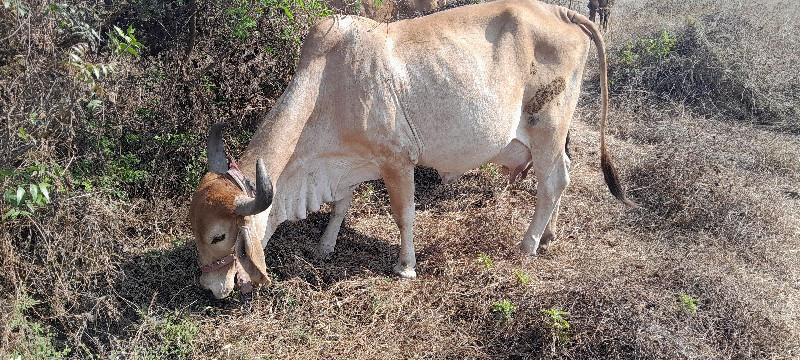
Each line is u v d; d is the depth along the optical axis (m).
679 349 3.72
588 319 3.90
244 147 5.10
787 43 8.45
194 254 4.38
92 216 3.97
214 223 3.49
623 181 5.85
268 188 3.27
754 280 4.47
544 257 4.81
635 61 8.15
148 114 4.88
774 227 5.14
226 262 3.64
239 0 4.89
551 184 4.71
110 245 4.12
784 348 3.90
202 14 5.02
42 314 3.80
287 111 3.89
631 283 4.27
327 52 3.94
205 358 3.66
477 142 4.27
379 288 4.33
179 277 4.23
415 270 4.57
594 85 8.27
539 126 4.50
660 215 5.43
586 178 5.97
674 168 5.64
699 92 7.80
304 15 5.11
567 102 4.51
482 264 4.47
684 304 4.04
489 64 4.18
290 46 5.12
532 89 4.39
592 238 5.09
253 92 5.21
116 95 4.26
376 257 4.70
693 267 4.49
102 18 4.68
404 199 4.28
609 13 9.67
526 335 3.96
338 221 4.63
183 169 4.98
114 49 3.99
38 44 3.72
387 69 3.96
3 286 3.67
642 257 4.77
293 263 4.41
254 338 3.85
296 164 4.04
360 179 4.36
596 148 6.64
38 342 3.51
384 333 3.94
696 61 7.79
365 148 4.07
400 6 7.63
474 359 3.79
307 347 3.82
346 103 3.93
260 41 5.17
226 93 5.18
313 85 3.93
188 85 5.04
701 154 6.05
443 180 4.68
